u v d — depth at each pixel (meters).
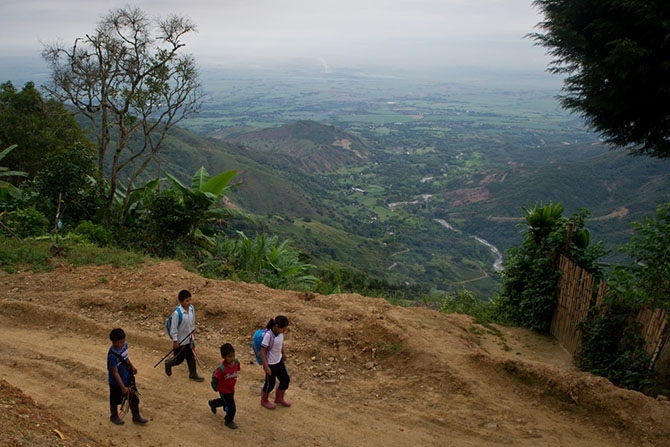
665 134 9.27
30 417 4.84
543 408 6.66
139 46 15.80
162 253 13.76
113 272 10.65
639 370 7.38
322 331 8.28
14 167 24.16
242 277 12.95
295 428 6.06
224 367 5.77
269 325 6.29
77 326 8.38
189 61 16.64
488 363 7.43
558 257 10.35
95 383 6.67
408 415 6.48
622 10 8.26
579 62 9.12
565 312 9.80
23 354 7.33
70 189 15.41
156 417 6.00
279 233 70.81
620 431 6.13
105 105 16.23
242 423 6.04
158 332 8.30
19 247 11.67
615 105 8.78
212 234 16.17
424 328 8.91
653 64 8.21
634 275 8.16
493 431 6.17
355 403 6.74
